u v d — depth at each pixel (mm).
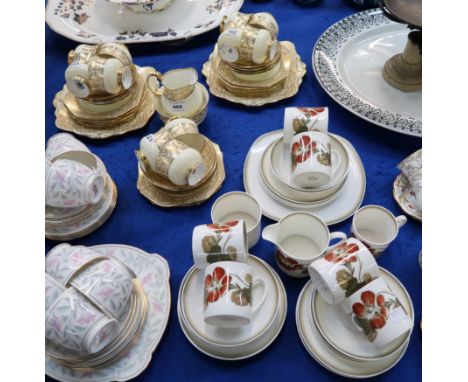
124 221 899
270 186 842
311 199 822
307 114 855
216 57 1153
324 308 682
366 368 634
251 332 667
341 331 658
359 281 623
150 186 924
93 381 654
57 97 1090
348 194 861
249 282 642
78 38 1177
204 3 1294
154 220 897
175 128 859
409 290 781
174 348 721
